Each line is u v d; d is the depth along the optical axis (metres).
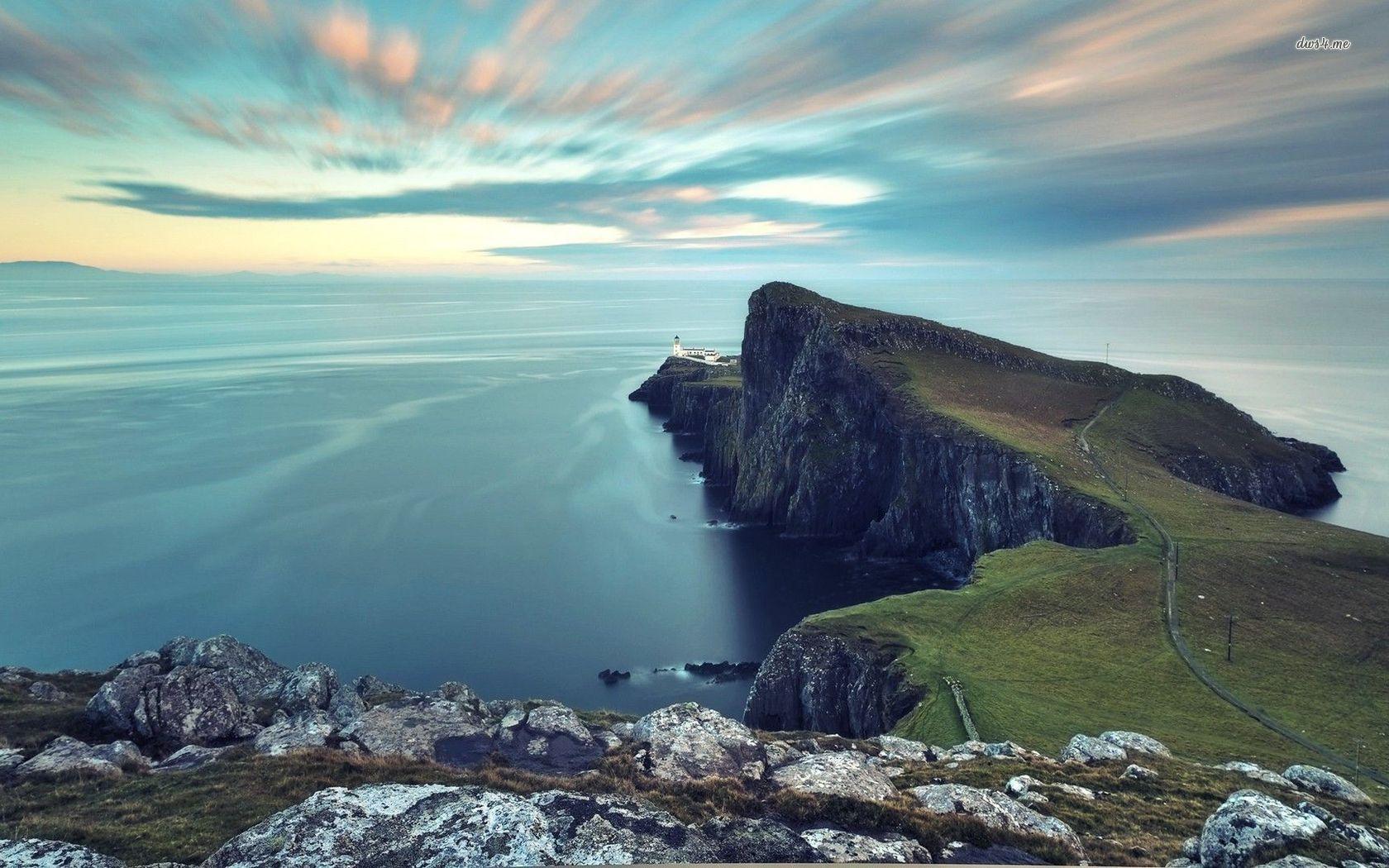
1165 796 31.89
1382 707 64.44
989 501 142.50
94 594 124.56
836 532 174.00
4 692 40.94
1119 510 119.69
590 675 102.38
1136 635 80.50
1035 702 63.94
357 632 113.88
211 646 47.06
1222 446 182.62
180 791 27.16
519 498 186.50
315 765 29.59
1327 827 23.20
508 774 29.31
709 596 132.25
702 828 23.59
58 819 24.34
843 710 77.88
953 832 25.09
